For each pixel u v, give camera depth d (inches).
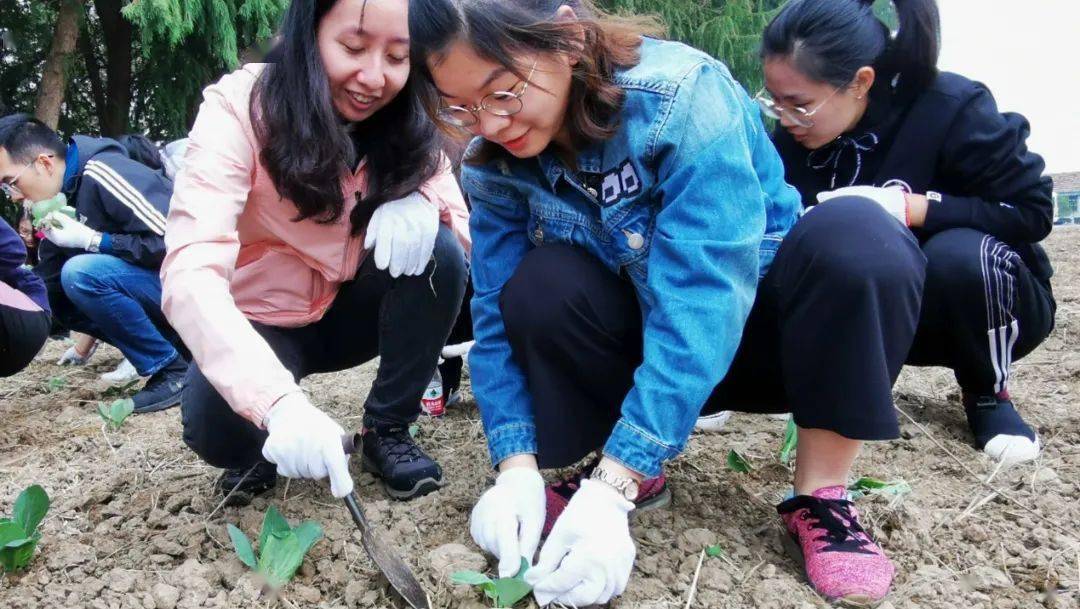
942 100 82.9
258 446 73.4
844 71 74.1
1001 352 83.9
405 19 63.6
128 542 69.5
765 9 353.7
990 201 83.1
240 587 60.4
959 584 60.7
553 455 63.2
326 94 64.2
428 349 77.7
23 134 125.2
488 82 52.1
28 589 62.0
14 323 108.2
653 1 303.3
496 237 68.1
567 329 61.5
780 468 81.8
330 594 61.6
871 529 68.0
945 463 82.3
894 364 59.7
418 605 57.0
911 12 80.3
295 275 74.3
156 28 215.3
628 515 69.6
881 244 57.6
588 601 54.9
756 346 67.2
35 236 164.9
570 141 58.6
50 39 253.8
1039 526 69.0
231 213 63.4
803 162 88.4
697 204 56.4
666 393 56.0
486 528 58.9
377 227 72.4
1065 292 169.6
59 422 113.9
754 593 59.5
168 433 103.7
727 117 56.9
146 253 118.6
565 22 52.4
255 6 228.4
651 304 61.0
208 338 57.0
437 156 74.1
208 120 65.4
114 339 118.7
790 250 61.1
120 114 279.1
